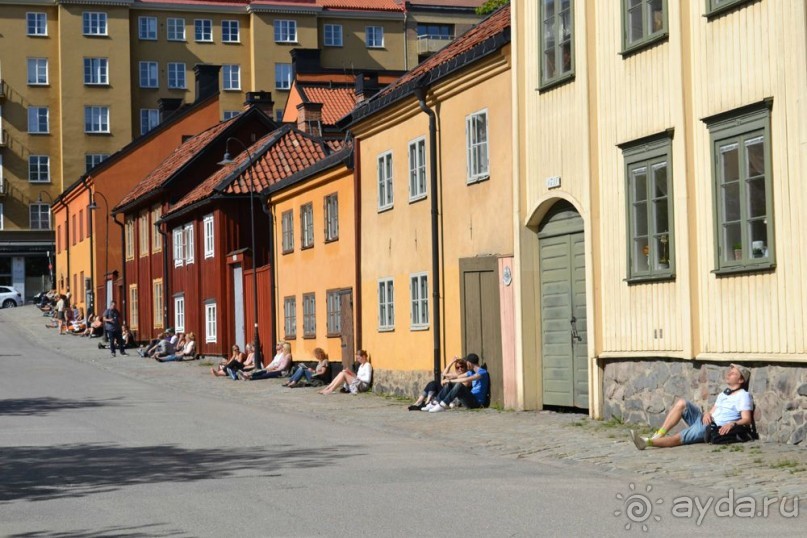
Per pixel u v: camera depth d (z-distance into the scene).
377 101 28.80
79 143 94.31
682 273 18.03
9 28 94.31
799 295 15.73
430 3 100.88
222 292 45.84
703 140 17.66
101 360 48.31
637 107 19.23
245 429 20.89
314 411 24.97
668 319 18.53
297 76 79.12
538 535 10.22
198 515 11.74
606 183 20.14
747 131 16.67
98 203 70.25
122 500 12.90
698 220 17.81
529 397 22.67
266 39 97.44
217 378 37.50
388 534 10.46
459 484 13.45
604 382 20.38
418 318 27.48
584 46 20.45
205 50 97.31
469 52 23.98
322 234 34.22
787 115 15.91
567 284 21.89
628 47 19.38
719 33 17.30
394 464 15.54
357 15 99.19
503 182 23.47
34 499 13.18
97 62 94.62
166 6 96.50
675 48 18.16
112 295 67.25
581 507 11.63
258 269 41.00
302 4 97.94
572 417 21.05
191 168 54.62
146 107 96.31
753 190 16.62
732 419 16.36
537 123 22.11
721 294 17.31
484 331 24.16
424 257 27.09
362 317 30.92
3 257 97.06
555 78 21.41
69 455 17.34
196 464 15.94
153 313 58.44
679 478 13.55
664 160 18.52
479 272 24.27
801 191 15.65
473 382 23.98
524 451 16.83
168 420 22.88
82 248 75.81
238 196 44.47
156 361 47.53
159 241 57.09
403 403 26.12
